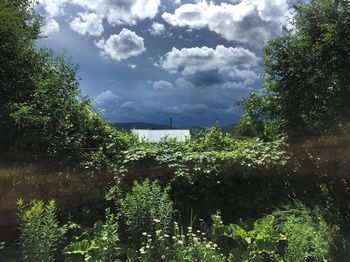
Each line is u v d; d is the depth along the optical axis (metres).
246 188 6.54
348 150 6.57
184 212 6.38
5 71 7.79
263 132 7.99
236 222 6.42
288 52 7.37
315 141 6.78
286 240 5.29
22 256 4.71
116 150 7.10
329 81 6.94
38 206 4.73
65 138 6.83
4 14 7.99
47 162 6.53
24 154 6.50
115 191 6.24
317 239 5.09
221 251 5.37
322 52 7.05
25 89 7.75
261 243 5.01
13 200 5.82
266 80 7.63
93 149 6.98
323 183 6.57
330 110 6.94
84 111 7.76
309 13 7.41
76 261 4.77
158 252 4.59
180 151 7.20
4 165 6.43
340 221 6.24
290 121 7.37
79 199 6.19
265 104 7.88
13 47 8.03
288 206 5.92
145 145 7.56
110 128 7.72
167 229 5.13
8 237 5.56
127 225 5.35
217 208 6.46
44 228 4.52
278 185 6.54
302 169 6.58
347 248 5.30
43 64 8.66
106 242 4.75
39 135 6.64
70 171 6.45
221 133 8.02
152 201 5.19
